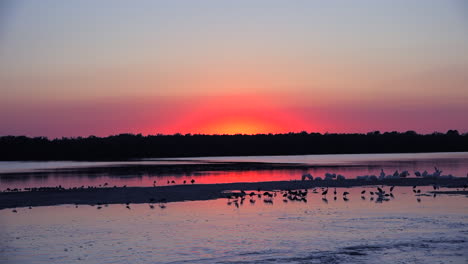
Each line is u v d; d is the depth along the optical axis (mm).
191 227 25312
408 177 55688
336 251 20141
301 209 31375
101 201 35969
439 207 31406
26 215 29547
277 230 24344
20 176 66062
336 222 26359
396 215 28328
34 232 24109
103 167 91188
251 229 24672
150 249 20609
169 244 21484
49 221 27250
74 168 88688
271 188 45188
